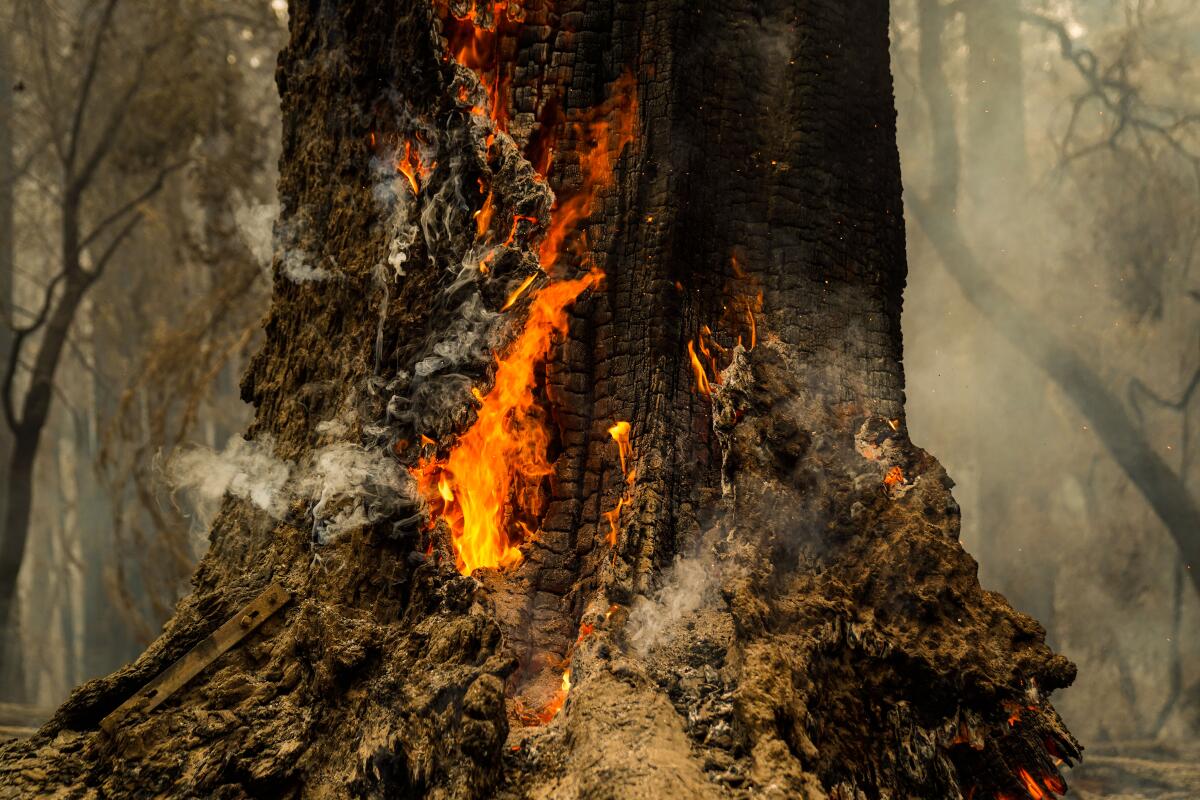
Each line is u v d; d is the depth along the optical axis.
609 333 4.35
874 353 4.56
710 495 4.15
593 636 3.68
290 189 5.15
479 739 3.31
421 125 4.30
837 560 4.08
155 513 16.30
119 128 22.83
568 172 4.50
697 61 4.56
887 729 3.82
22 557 20.64
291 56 5.30
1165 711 21.03
